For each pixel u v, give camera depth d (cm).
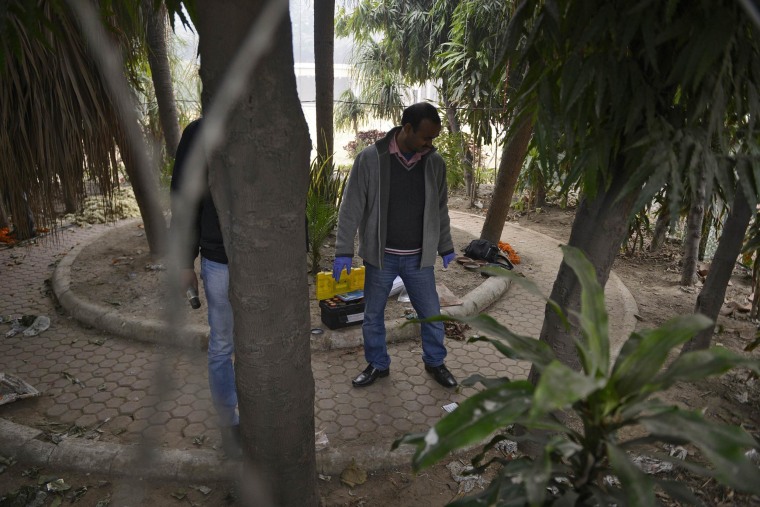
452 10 823
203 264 226
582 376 76
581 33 154
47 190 376
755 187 151
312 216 471
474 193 873
